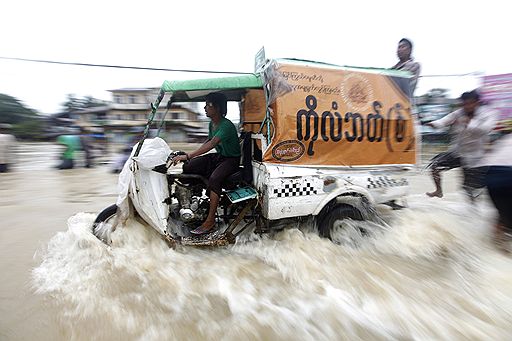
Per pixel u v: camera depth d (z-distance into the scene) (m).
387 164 4.34
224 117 4.14
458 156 5.31
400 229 4.27
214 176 3.91
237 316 2.74
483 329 2.57
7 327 2.60
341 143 4.08
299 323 2.65
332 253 3.85
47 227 5.06
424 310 2.81
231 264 3.62
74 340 2.45
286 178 3.84
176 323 2.65
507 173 3.91
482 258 3.81
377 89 4.27
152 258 3.66
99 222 4.11
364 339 2.47
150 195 3.75
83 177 10.14
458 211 4.98
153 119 3.77
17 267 3.61
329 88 4.02
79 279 3.30
